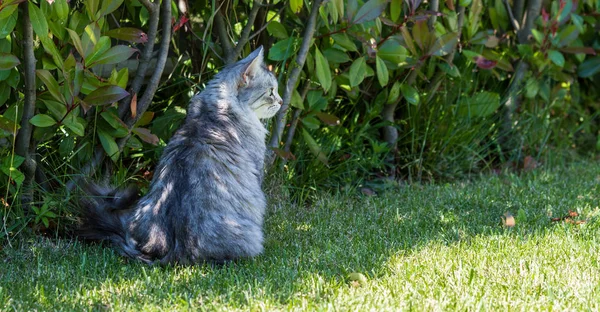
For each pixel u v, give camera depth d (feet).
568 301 14.15
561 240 18.01
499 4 26.43
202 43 21.62
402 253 17.25
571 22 27.14
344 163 23.50
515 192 23.26
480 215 20.75
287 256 17.25
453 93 25.73
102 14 17.13
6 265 16.52
